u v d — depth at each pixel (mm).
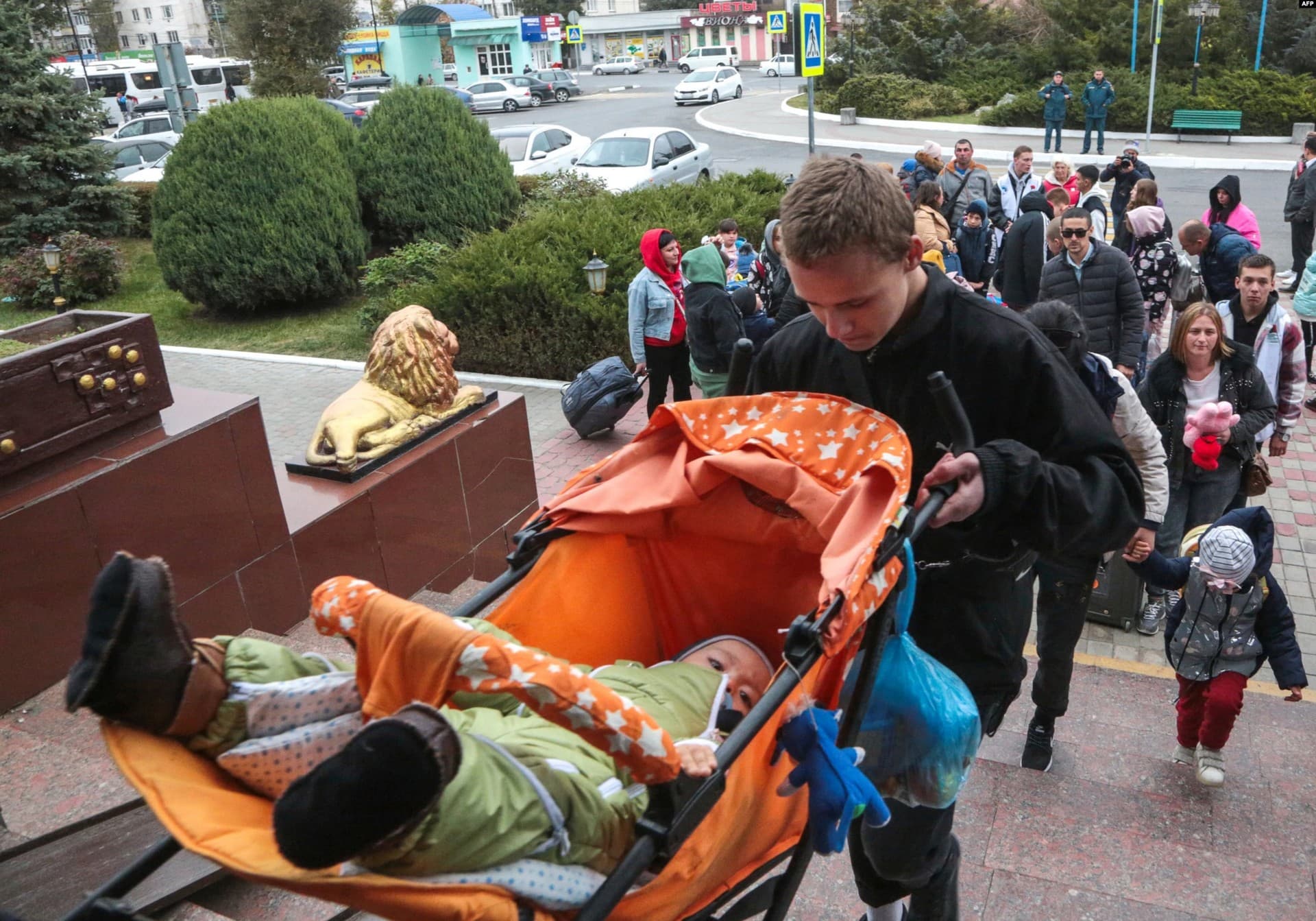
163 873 2971
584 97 43125
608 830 1796
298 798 1360
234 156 12680
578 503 2467
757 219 13000
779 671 1852
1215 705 4219
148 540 4449
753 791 1946
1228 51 31047
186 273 12828
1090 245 7109
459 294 11000
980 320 2213
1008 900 3551
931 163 12188
